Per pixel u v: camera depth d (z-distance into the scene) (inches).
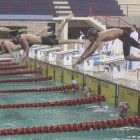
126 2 1005.2
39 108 307.3
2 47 370.6
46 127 232.2
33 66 614.2
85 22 863.1
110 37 245.6
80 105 322.0
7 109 300.8
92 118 266.7
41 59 616.7
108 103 324.8
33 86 424.8
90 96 342.0
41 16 815.1
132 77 366.6
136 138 216.4
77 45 682.2
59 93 379.2
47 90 391.5
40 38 298.2
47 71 528.4
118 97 307.1
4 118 265.3
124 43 249.0
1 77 507.8
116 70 351.3
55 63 535.2
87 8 947.3
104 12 952.3
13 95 363.9
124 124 247.9
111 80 335.0
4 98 345.7
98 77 357.1
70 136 222.2
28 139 215.9
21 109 301.7
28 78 491.8
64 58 500.7
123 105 265.1
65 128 235.0
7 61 731.4
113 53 541.6
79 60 249.1
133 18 879.7
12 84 442.9
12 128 231.3
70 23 858.1
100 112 288.7
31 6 926.4
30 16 813.2
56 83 455.2
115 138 216.4
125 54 251.6
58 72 479.8
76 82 394.0
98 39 242.2
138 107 268.8
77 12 928.9
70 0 978.1
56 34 295.7
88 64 433.1
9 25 802.2
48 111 293.3
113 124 245.4
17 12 891.4
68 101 321.4
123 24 858.8
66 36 811.4
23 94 371.2
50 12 859.4
